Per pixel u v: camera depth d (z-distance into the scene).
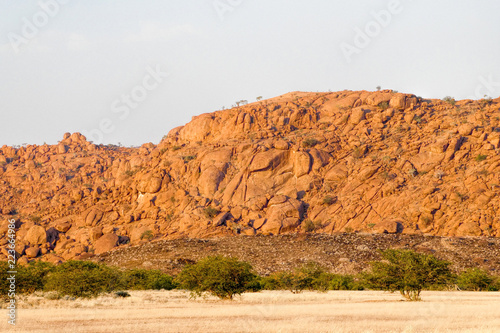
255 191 144.00
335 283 79.00
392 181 137.38
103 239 135.88
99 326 29.84
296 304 47.31
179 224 136.00
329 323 30.05
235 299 55.47
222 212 135.25
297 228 128.38
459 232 115.88
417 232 119.38
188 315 36.12
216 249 115.06
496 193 121.12
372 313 36.19
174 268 104.12
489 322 30.12
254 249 113.62
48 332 27.44
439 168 137.38
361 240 114.94
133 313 37.41
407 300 51.38
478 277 73.94
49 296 51.91
